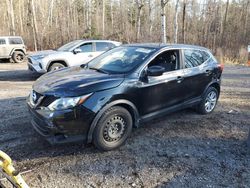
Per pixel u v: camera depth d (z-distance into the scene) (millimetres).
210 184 3500
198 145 4598
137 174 3670
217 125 5551
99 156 4082
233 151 4438
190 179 3596
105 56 5336
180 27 38531
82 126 3865
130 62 4711
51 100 3785
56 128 3729
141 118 4613
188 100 5523
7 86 8742
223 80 11211
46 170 3672
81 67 5160
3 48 15570
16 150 4137
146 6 40594
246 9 46656
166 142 4652
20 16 36375
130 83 4289
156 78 4695
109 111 4070
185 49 5465
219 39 37000
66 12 38625
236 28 43781
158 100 4816
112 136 4215
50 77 4473
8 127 4949
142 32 35906
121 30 39219
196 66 5637
